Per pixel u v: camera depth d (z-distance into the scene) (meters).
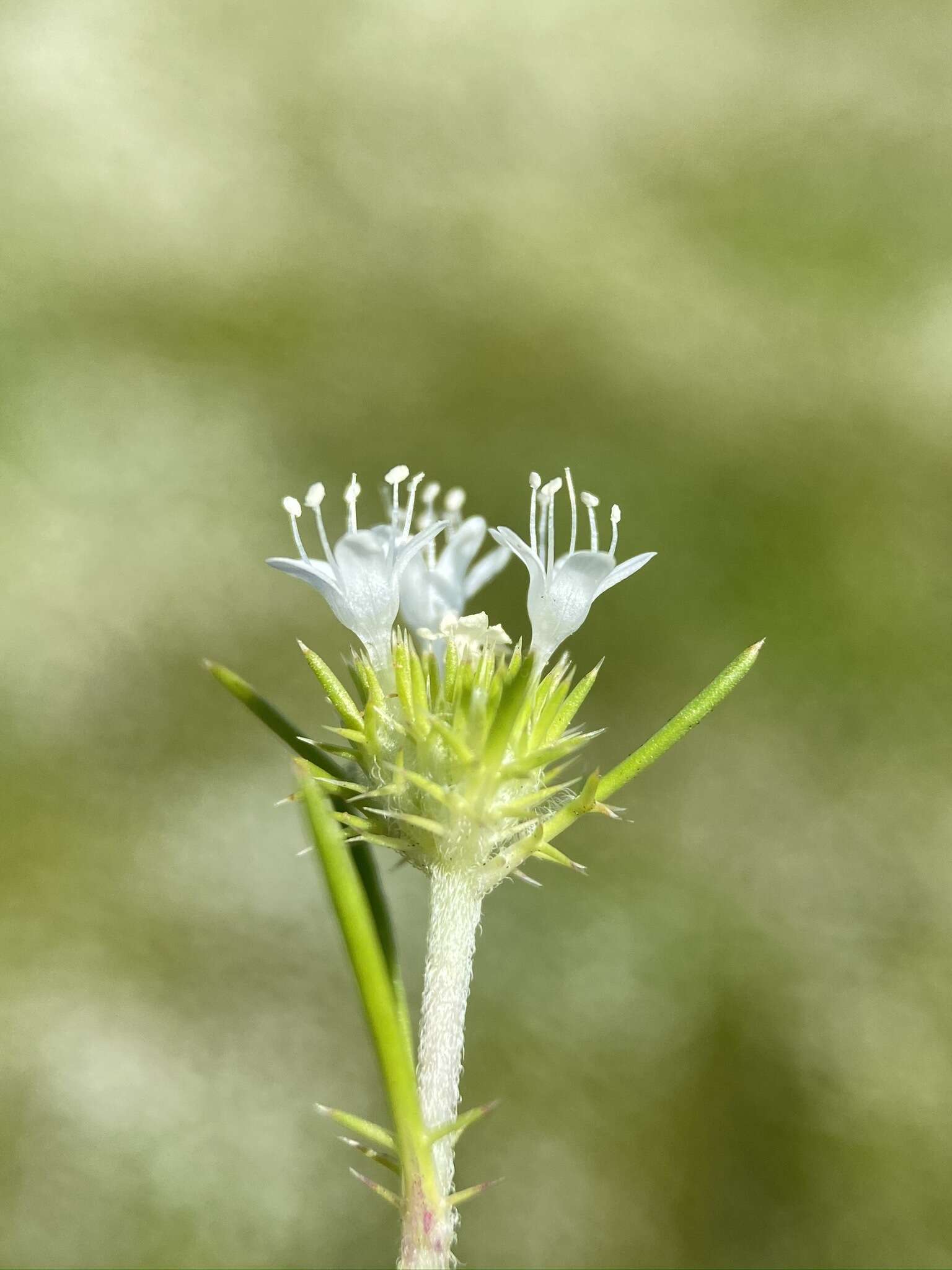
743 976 0.28
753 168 0.53
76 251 0.43
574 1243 0.24
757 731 0.32
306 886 0.29
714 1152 0.25
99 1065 0.26
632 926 0.28
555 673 0.14
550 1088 0.26
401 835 0.14
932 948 0.29
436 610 0.15
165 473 0.36
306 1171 0.25
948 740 0.33
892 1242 0.24
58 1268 0.23
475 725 0.14
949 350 0.44
